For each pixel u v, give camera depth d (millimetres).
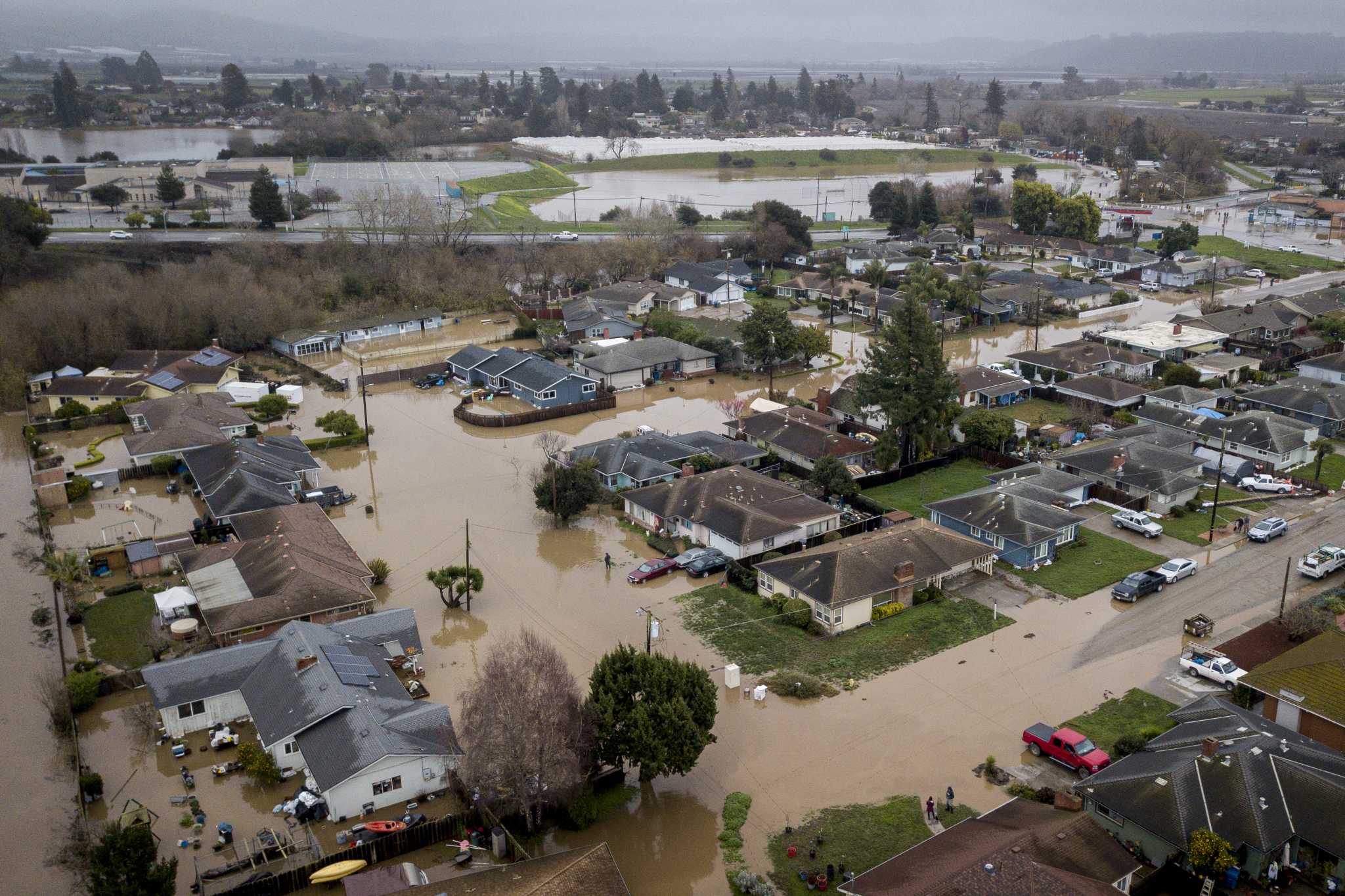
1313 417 90812
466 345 127688
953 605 62281
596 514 77688
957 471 84500
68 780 48094
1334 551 64938
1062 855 38156
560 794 42750
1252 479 78688
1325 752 43625
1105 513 75562
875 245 172125
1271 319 121812
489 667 45906
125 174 196500
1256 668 50500
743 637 59000
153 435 86750
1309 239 194375
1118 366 107250
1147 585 62562
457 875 41188
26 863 42531
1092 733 49062
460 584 62844
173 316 121250
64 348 113188
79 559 68562
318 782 44031
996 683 53938
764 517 68875
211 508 73125
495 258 159875
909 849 39844
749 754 48750
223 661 52656
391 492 81875
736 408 97750
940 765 47469
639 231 175875
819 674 55219
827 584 59844
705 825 44219
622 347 113875
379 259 154000
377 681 50750
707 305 148375
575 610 62594
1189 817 40188
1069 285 146625
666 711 43938
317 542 66938
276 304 127375
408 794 45906
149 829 40344
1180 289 157750
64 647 58938
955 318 135500
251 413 99750
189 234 164250
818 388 108625
